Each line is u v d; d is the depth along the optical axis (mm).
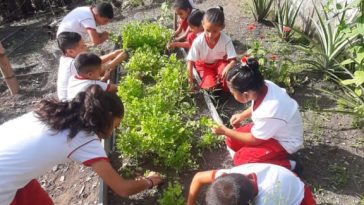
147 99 4023
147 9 7047
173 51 5363
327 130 3939
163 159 3590
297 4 5629
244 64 3047
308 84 4598
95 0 7691
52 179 3791
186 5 5273
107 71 4641
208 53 4367
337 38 4484
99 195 3301
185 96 4371
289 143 3246
